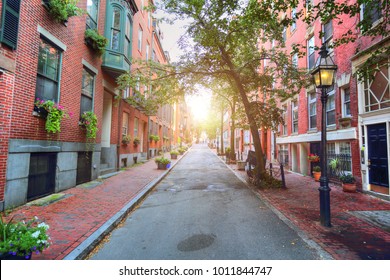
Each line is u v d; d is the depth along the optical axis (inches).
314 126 456.4
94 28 382.9
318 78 204.5
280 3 221.6
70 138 312.8
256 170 383.2
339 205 253.0
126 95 573.0
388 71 275.4
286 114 592.7
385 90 279.9
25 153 231.5
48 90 270.5
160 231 181.3
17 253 102.3
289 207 247.8
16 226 118.2
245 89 435.8
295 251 147.4
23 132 228.4
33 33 239.6
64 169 301.9
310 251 147.6
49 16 265.0
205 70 392.8
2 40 199.0
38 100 247.3
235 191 337.4
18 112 221.8
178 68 383.6
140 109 692.7
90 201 252.1
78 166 344.5
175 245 155.4
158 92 397.7
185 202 273.6
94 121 348.8
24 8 226.8
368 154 305.3
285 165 605.6
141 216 220.2
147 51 765.9
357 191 320.5
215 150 1747.0
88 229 171.5
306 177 459.5
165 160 557.6
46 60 266.8
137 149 687.1
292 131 553.3
